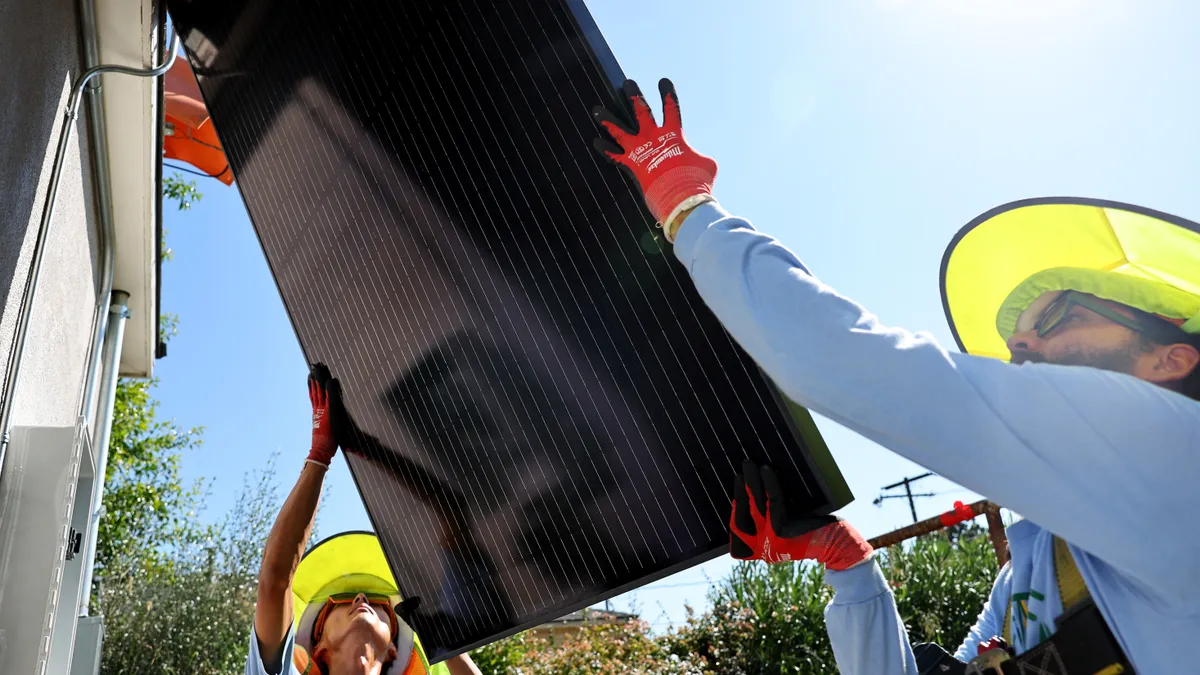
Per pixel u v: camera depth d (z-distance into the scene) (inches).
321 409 130.8
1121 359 66.3
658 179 69.9
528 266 99.0
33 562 98.9
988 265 75.9
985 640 82.2
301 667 130.0
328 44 122.1
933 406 52.9
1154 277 66.1
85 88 136.7
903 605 352.8
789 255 62.3
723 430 82.7
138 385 621.6
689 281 82.8
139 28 133.7
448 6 102.3
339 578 142.9
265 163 140.5
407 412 120.1
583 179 90.7
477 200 103.2
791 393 58.1
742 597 356.8
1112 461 50.8
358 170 120.1
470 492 113.0
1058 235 70.6
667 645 363.3
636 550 94.6
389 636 134.4
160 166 170.7
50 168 107.9
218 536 447.8
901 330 56.4
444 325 110.7
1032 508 52.2
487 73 99.1
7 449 100.7
